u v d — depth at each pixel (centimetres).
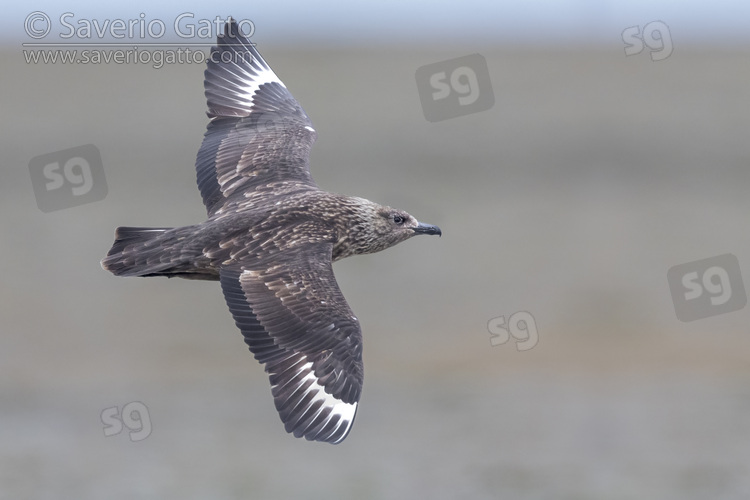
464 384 2111
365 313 2380
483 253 2661
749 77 4700
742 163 3494
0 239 2627
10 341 2238
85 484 1700
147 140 3569
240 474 1734
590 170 3391
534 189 3161
